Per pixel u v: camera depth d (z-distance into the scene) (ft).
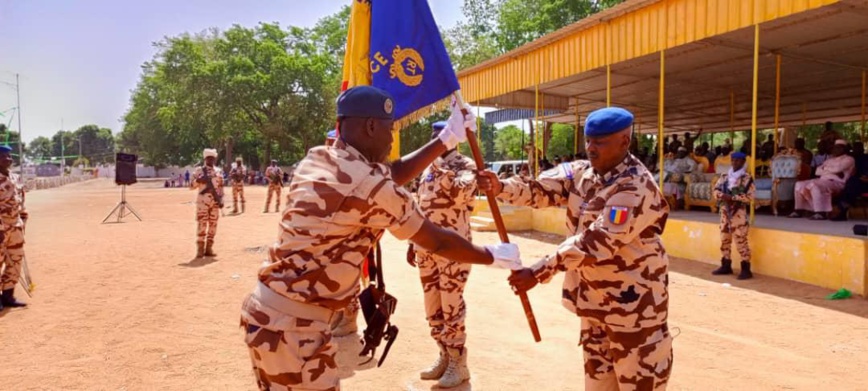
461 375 14.58
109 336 19.08
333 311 7.90
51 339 18.75
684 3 33.12
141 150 237.86
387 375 15.62
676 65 45.80
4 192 22.45
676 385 14.62
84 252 37.68
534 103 63.05
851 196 33.99
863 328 19.56
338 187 7.41
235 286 27.09
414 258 16.35
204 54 166.50
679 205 46.11
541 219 48.26
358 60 12.59
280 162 198.70
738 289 25.72
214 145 190.70
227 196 100.58
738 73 49.55
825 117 77.41
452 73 11.64
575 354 17.16
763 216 37.60
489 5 119.65
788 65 46.14
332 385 7.72
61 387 14.66
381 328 9.20
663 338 9.13
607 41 39.22
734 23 29.99
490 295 25.09
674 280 27.81
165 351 17.56
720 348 17.61
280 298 7.50
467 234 15.07
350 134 8.01
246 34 152.87
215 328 20.07
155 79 181.78
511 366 16.11
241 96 146.10
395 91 12.01
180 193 120.57
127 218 62.85
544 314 21.85
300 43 167.63
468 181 14.44
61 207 80.69
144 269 31.50
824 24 34.01
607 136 9.03
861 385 14.62
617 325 9.06
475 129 11.33
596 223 8.73
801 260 26.76
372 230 7.97
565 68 43.62
